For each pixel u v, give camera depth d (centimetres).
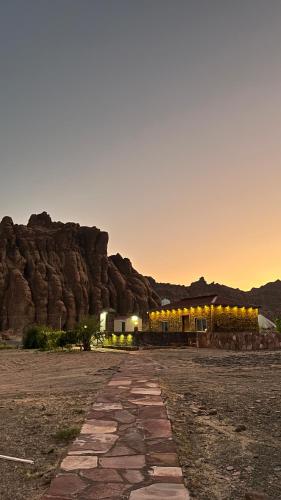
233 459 621
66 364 2044
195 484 527
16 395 1166
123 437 684
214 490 516
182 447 660
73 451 618
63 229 14688
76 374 1583
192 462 606
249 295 18525
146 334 3350
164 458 588
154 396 998
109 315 6225
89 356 2484
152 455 600
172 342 3275
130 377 1326
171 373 1454
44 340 3975
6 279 12312
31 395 1152
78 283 13562
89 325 3144
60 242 14412
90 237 15325
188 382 1252
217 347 2823
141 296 14775
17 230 14012
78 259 14375
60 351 3095
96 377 1441
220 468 589
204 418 841
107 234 15700
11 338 7319
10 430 795
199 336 3053
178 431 742
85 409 930
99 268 14625
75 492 477
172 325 4094
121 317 6244
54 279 13000
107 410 863
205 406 937
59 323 12281
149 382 1209
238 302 3881
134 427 741
